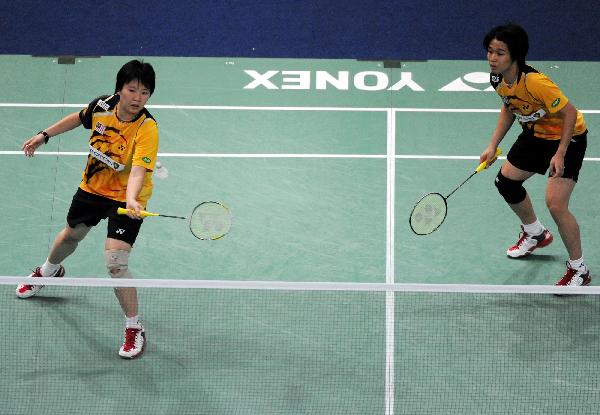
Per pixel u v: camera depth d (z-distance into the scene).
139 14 26.95
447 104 24.41
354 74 25.34
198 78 25.14
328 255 20.36
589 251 20.42
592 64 25.44
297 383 17.20
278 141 23.34
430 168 22.61
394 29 26.55
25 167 22.36
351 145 23.23
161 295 19.25
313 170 22.55
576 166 18.38
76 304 19.09
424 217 17.69
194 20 26.83
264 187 22.08
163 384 17.20
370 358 17.75
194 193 21.84
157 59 25.69
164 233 20.84
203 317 18.70
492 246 20.67
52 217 21.11
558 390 17.09
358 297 19.22
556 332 18.41
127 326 17.78
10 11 26.94
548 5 26.94
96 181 17.39
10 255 20.14
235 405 16.75
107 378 17.34
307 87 24.94
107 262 17.19
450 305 19.08
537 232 20.11
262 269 19.98
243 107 24.31
